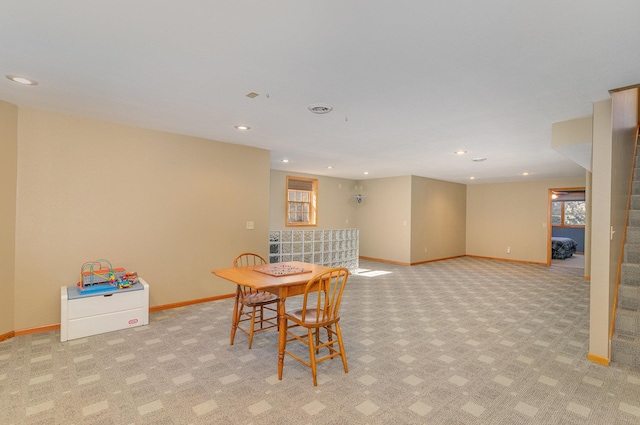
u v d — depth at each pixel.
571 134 3.47
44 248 3.44
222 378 2.57
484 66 2.29
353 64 2.28
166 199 4.24
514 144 4.59
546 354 3.06
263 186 5.19
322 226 8.82
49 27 1.86
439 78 2.49
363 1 1.59
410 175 8.25
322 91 2.78
